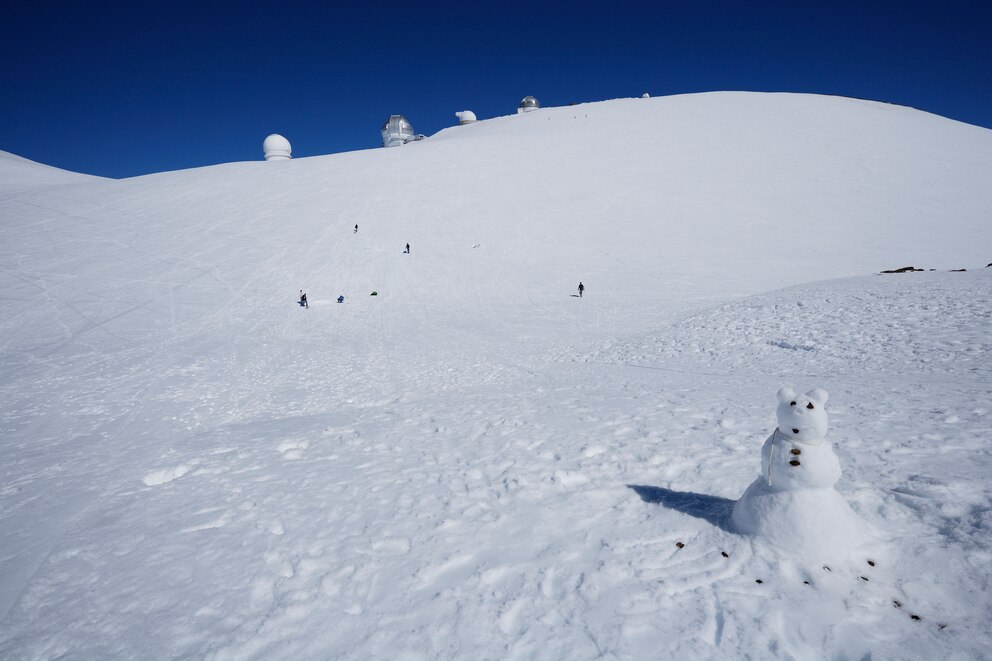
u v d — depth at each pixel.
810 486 3.57
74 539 5.21
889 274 17.73
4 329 21.09
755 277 28.77
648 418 7.29
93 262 30.58
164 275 29.39
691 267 31.22
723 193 44.56
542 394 9.95
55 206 40.69
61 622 3.83
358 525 4.87
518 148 58.34
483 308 25.94
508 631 3.28
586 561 3.90
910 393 7.08
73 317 22.89
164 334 21.14
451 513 4.93
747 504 3.88
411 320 24.19
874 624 2.98
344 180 48.56
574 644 3.10
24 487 7.04
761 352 12.13
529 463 6.00
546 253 34.69
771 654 2.86
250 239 35.72
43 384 14.14
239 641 3.42
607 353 14.73
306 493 5.80
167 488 6.46
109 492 6.55
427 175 49.72
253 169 53.31
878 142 53.38
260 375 15.03
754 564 3.56
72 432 10.08
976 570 3.25
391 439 7.65
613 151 56.31
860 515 3.99
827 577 3.35
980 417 5.71
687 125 63.97
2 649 3.57
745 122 62.81
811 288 16.88
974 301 11.87
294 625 3.53
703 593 3.39
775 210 40.88
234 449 7.98
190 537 4.97
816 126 59.28
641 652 2.99
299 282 29.70
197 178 49.91
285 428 9.15
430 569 4.01
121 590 4.18
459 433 7.59
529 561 4.00
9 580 4.52
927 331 10.79
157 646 3.46
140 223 37.84
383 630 3.40
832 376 9.24
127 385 13.98
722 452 5.70
